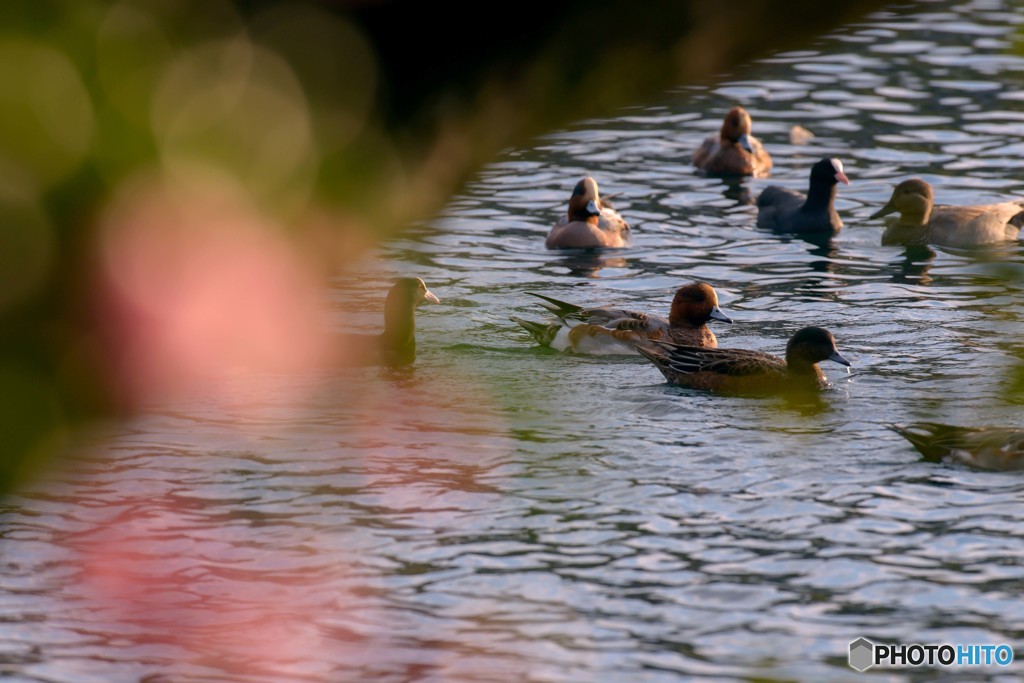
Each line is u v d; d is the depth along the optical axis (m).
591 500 14.62
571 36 2.86
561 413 18.36
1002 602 11.65
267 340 20.91
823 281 25.84
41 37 2.65
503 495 14.84
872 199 31.81
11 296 2.57
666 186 33.03
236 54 2.85
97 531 13.59
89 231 2.66
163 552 13.10
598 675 10.27
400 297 21.22
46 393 2.59
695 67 2.84
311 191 2.93
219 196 2.84
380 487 15.09
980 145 35.09
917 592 11.94
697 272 26.61
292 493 14.86
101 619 11.59
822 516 14.06
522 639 11.02
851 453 16.34
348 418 17.92
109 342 2.67
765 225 29.98
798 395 19.05
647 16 2.83
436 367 20.78
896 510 14.22
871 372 20.19
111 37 2.71
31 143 2.61
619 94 2.90
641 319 21.86
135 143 2.71
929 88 39.56
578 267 26.92
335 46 2.89
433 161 2.94
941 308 23.78
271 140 2.87
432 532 13.66
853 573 12.44
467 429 17.48
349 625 11.42
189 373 19.08
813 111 38.47
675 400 19.08
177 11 2.82
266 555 13.05
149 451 16.11
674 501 14.59
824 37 2.80
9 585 12.32
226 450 16.28
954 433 16.02
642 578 12.38
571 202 28.47
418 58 2.87
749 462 16.02
